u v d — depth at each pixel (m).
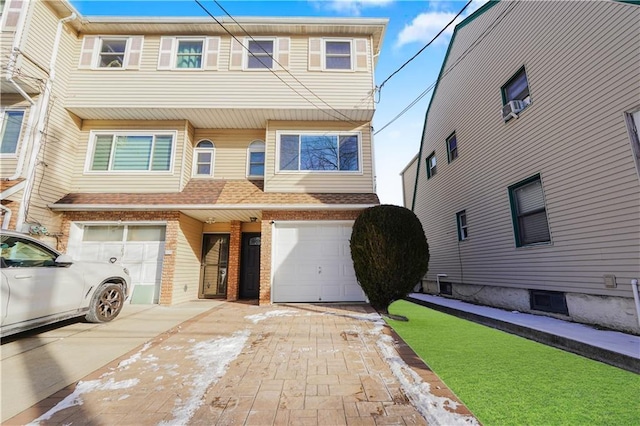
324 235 8.83
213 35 9.54
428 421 2.61
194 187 9.24
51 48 8.26
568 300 6.13
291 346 4.65
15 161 7.71
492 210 8.81
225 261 10.36
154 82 9.06
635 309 4.87
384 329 5.65
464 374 3.57
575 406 2.79
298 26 9.41
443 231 12.02
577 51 5.98
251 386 3.31
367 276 6.98
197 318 6.59
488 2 9.01
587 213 5.73
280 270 8.59
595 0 5.59
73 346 4.67
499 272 8.42
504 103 8.36
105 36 9.34
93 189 8.86
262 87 9.19
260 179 9.88
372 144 9.52
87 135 9.25
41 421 2.65
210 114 9.30
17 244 4.71
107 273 6.15
